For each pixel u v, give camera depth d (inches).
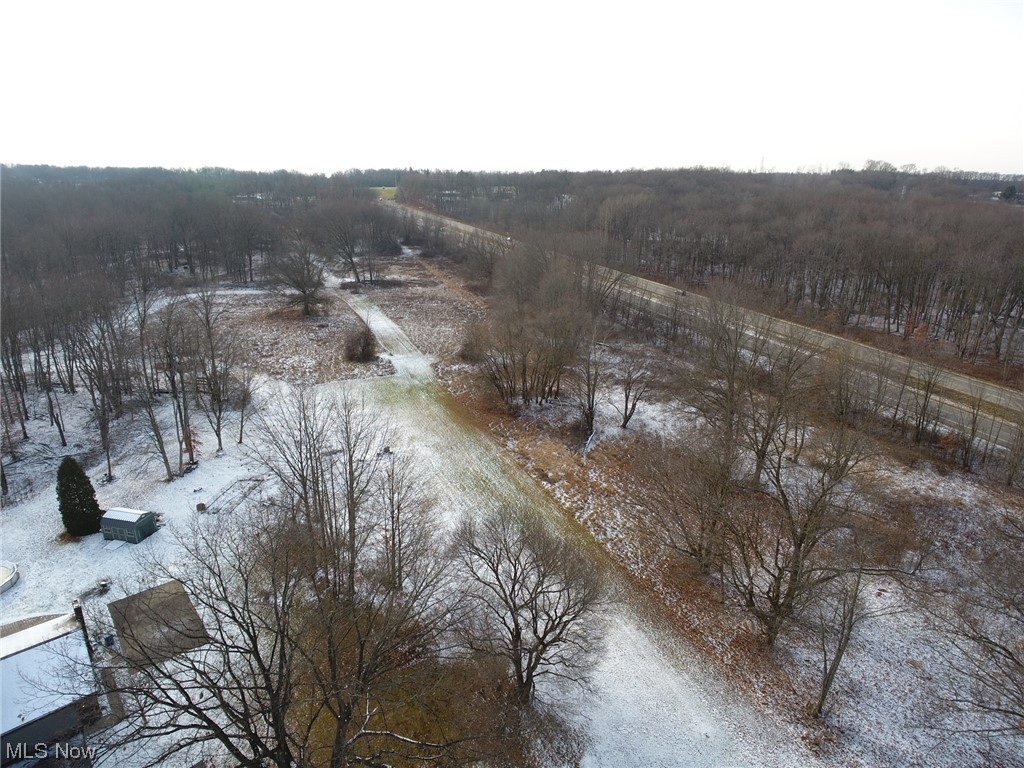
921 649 1261.1
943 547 1487.5
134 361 2183.8
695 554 1384.1
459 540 1222.3
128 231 3745.1
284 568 967.6
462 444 2012.8
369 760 844.6
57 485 1549.0
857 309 2918.3
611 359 2487.7
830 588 1274.6
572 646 1168.2
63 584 1338.6
